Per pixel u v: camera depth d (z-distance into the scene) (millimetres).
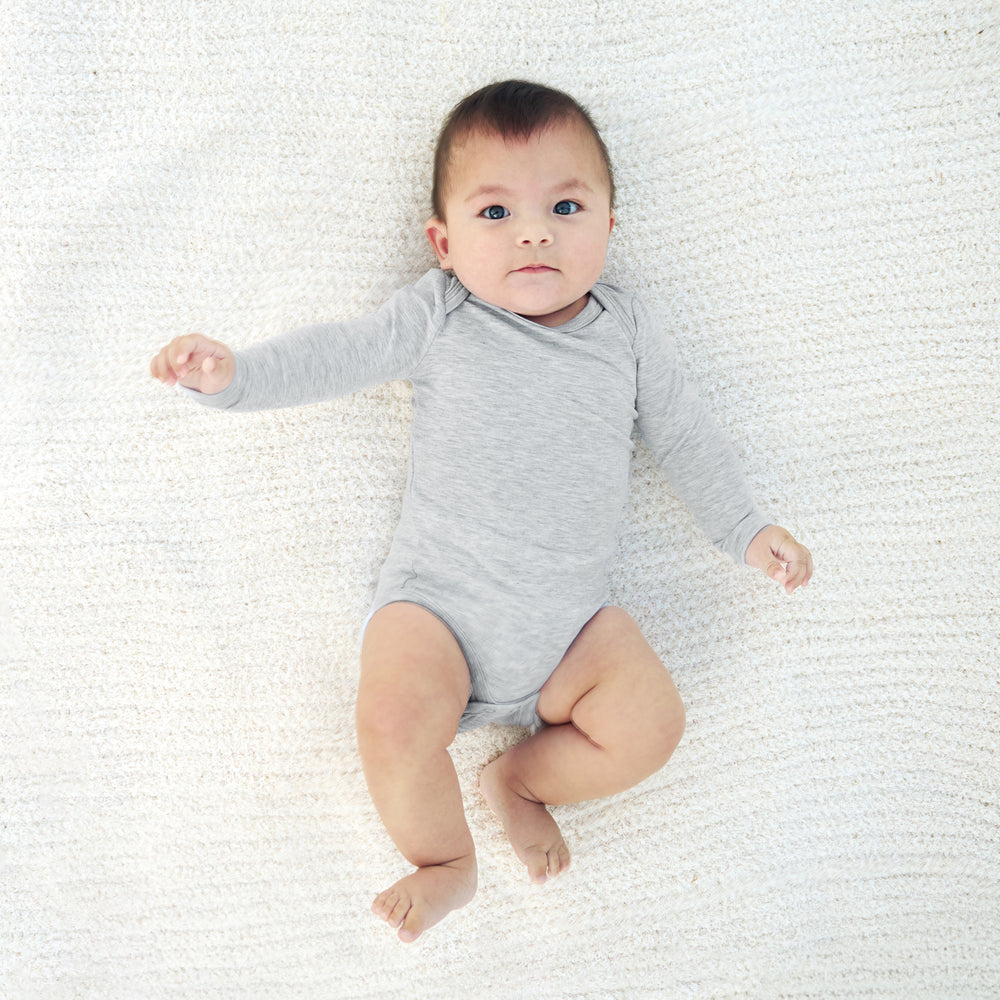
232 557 1326
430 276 1249
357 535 1341
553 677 1230
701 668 1384
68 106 1304
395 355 1182
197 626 1314
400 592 1172
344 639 1335
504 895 1327
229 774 1310
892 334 1400
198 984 1286
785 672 1389
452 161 1179
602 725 1184
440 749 1080
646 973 1333
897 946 1361
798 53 1384
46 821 1289
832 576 1397
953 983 1355
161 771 1304
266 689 1320
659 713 1169
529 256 1137
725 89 1381
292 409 1333
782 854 1367
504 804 1267
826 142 1388
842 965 1355
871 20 1384
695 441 1278
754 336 1396
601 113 1370
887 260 1396
